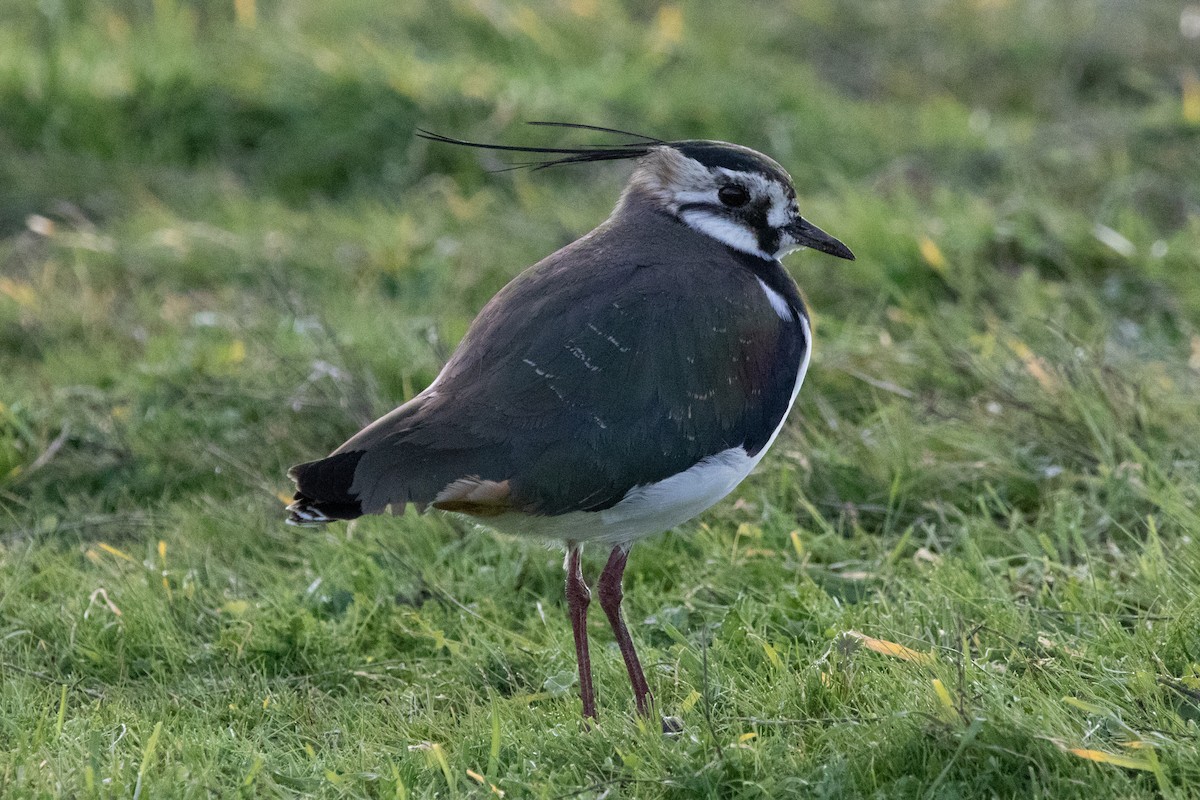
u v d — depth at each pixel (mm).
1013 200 15469
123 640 9602
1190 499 10414
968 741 7504
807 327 9250
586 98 18047
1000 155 17016
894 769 7637
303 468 7957
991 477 11125
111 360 13266
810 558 10461
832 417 11961
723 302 8633
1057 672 8359
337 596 10062
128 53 18438
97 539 11164
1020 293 13734
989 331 13078
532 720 8602
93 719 8570
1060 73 19609
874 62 20172
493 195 16531
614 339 8312
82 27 19328
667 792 7664
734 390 8578
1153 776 7391
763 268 9375
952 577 9539
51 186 16703
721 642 9164
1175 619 8719
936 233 14695
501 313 8578
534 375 8188
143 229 15859
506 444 8047
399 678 9398
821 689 8383
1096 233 14625
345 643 9664
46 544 10906
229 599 10109
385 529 10953
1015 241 14750
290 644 9562
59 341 13875
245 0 19141
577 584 8883
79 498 11734
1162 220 15633
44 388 12750
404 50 18719
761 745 7816
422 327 13391
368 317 13734
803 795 7523
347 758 8188
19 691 8969
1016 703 7980
